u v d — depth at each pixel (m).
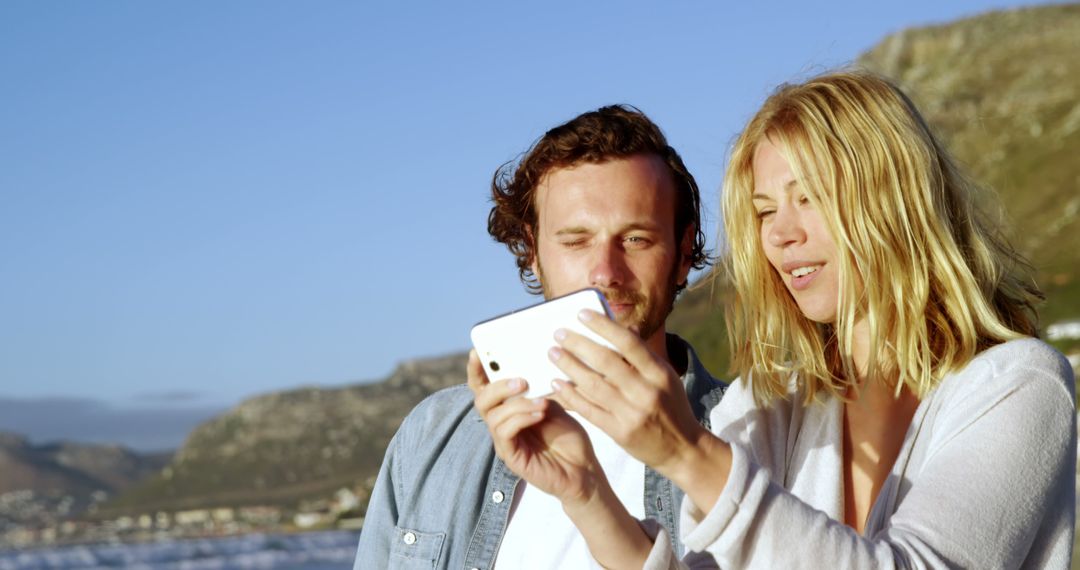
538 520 3.34
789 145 2.25
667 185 3.28
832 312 2.28
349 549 166.38
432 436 3.68
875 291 2.18
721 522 1.70
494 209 3.78
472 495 3.49
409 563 3.52
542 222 3.33
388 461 3.77
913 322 2.15
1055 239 113.19
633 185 3.20
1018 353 2.03
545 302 2.12
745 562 1.72
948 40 187.50
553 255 3.28
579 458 2.04
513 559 3.34
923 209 2.18
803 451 2.35
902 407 2.27
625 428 1.71
